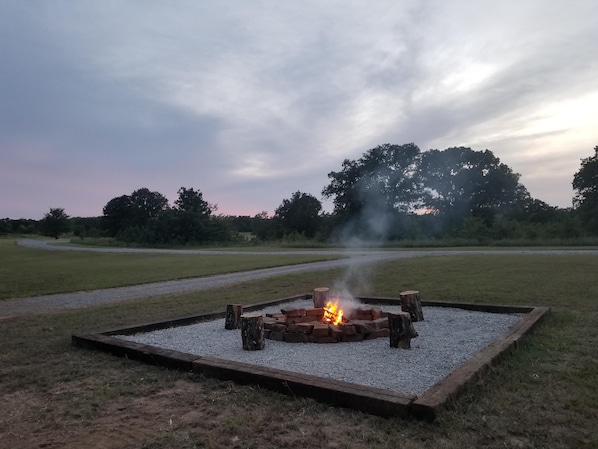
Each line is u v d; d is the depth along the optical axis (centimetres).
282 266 1847
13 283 1428
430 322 646
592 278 1036
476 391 341
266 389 369
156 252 3469
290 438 285
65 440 299
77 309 910
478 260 1638
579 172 3631
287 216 5116
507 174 4447
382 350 492
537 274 1152
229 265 1947
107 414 338
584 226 3325
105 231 7819
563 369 395
